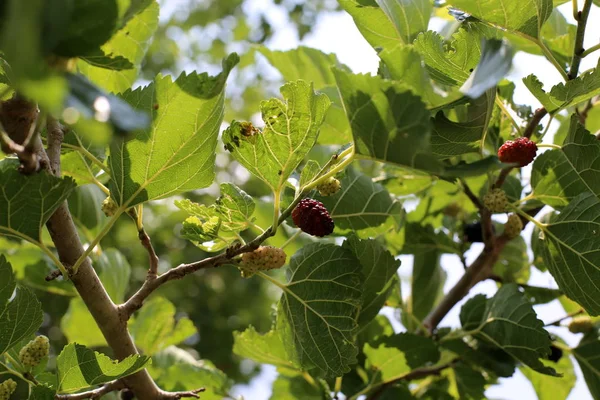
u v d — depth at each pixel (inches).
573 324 29.2
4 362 24.3
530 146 25.0
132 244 63.0
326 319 24.7
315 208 23.6
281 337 25.4
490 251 29.0
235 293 63.6
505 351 27.6
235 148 23.2
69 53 18.4
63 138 23.2
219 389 31.2
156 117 22.4
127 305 23.9
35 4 16.3
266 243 31.0
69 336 32.6
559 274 25.5
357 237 25.3
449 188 31.0
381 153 21.1
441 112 23.3
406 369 28.4
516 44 29.7
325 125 30.6
